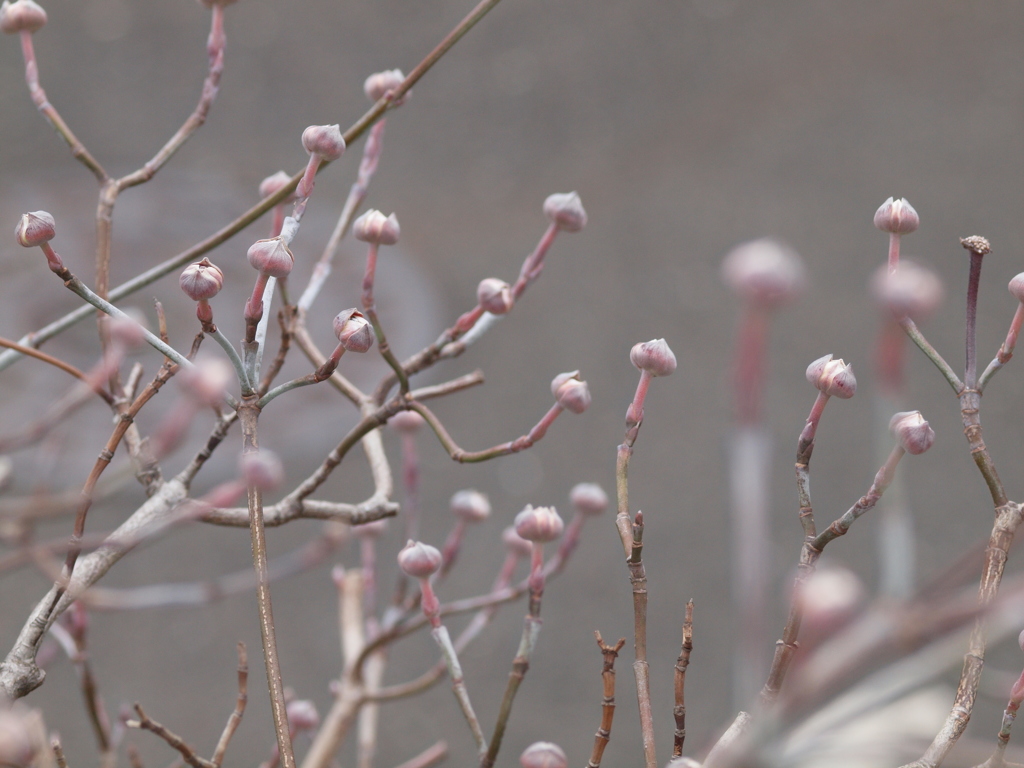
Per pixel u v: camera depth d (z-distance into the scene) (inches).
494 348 161.9
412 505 50.9
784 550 129.8
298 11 221.1
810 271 174.2
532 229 181.8
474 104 204.4
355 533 51.3
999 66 211.9
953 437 147.2
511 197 188.5
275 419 140.0
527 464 145.1
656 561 132.6
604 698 46.6
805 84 208.5
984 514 138.5
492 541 133.5
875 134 200.4
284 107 205.5
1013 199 187.2
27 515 48.2
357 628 52.0
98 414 126.7
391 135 198.1
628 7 221.5
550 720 114.3
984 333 160.9
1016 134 199.9
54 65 206.1
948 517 137.9
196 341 46.7
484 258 174.7
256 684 117.0
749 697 43.4
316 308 147.1
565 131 200.7
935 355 46.7
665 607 127.0
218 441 47.5
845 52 214.7
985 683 46.0
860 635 43.5
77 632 49.8
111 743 50.0
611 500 140.4
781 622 69.6
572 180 192.5
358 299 152.3
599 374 159.5
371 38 218.1
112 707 112.0
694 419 152.6
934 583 44.2
